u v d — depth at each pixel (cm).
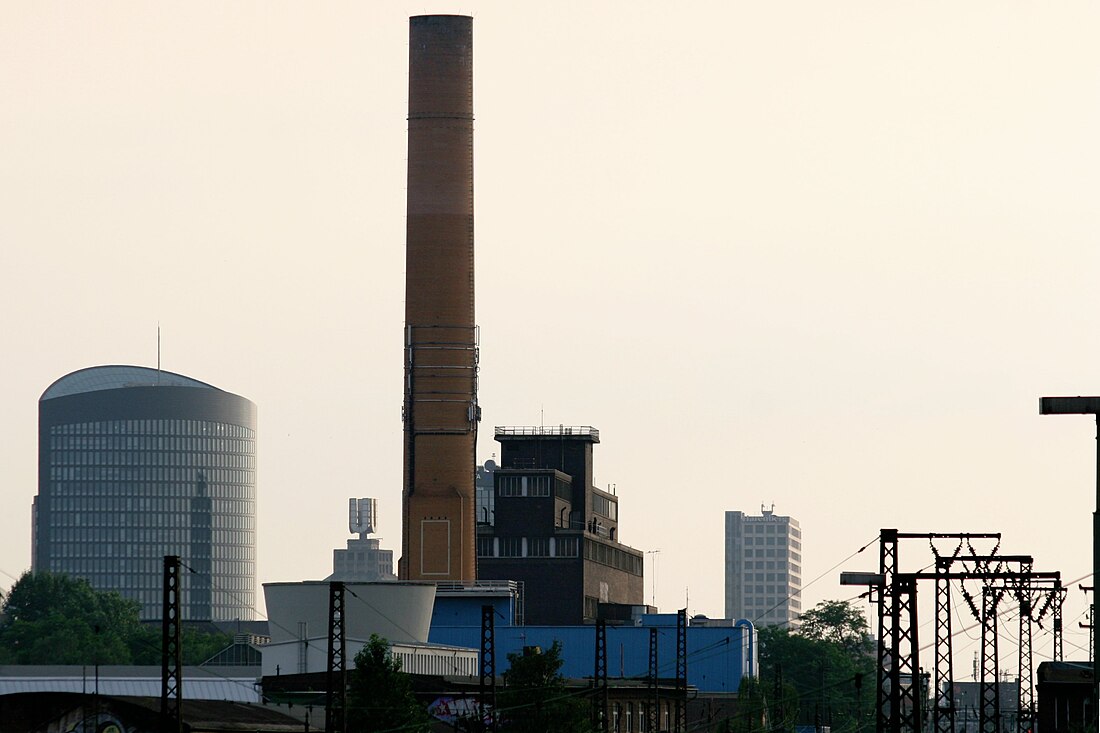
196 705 15775
